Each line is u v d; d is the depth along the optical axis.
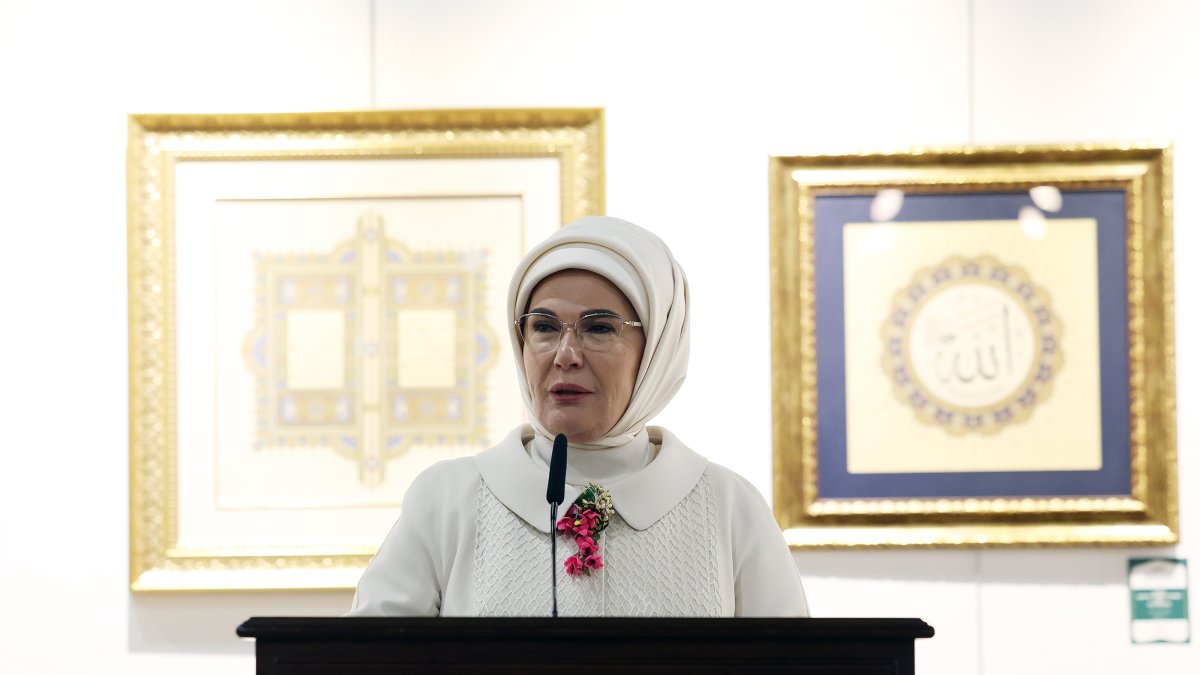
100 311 6.67
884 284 6.68
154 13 6.75
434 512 3.96
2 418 6.61
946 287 6.68
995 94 6.75
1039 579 6.63
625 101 6.75
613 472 3.97
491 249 6.67
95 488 6.63
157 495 6.59
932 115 6.73
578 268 3.85
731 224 6.71
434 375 6.65
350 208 6.68
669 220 6.71
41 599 6.59
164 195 6.62
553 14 6.78
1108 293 6.66
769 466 6.66
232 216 6.65
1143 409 6.63
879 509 6.62
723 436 6.67
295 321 6.66
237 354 6.64
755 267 6.70
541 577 3.70
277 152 6.65
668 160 6.73
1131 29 6.75
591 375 3.79
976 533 6.61
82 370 6.65
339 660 2.86
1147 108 6.73
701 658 2.86
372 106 6.75
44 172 6.68
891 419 6.66
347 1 6.77
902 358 6.67
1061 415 6.65
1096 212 6.67
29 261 6.66
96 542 6.61
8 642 6.56
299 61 6.76
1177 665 6.58
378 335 6.65
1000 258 6.68
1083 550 6.63
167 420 6.60
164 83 6.73
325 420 6.65
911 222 6.68
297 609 6.61
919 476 6.64
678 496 3.93
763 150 6.73
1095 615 6.61
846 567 6.64
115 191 6.70
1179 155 6.70
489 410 6.64
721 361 6.68
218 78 6.73
